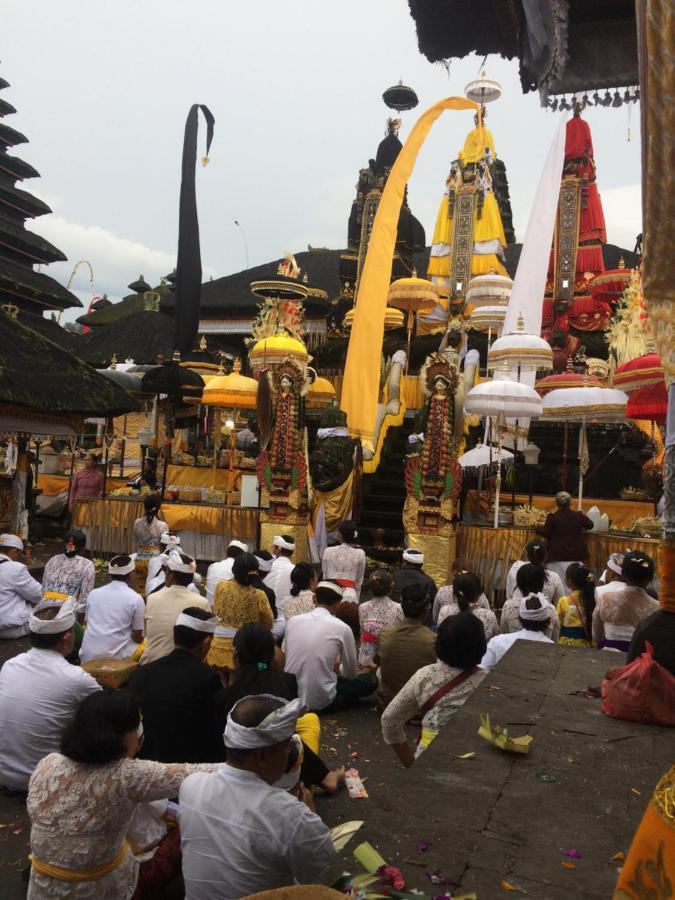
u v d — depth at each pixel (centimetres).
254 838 240
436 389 1240
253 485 1467
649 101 334
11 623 851
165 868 349
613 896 213
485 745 360
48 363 1377
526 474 1706
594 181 2030
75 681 461
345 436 1570
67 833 280
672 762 346
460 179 2261
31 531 1705
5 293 3098
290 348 1454
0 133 3056
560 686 468
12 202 3117
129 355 3150
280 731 245
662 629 449
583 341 1969
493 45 565
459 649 419
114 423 2494
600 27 542
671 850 192
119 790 282
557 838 268
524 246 1630
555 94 553
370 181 2384
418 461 1245
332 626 648
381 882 232
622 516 1403
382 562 1383
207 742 406
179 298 1620
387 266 1452
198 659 427
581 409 1234
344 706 688
